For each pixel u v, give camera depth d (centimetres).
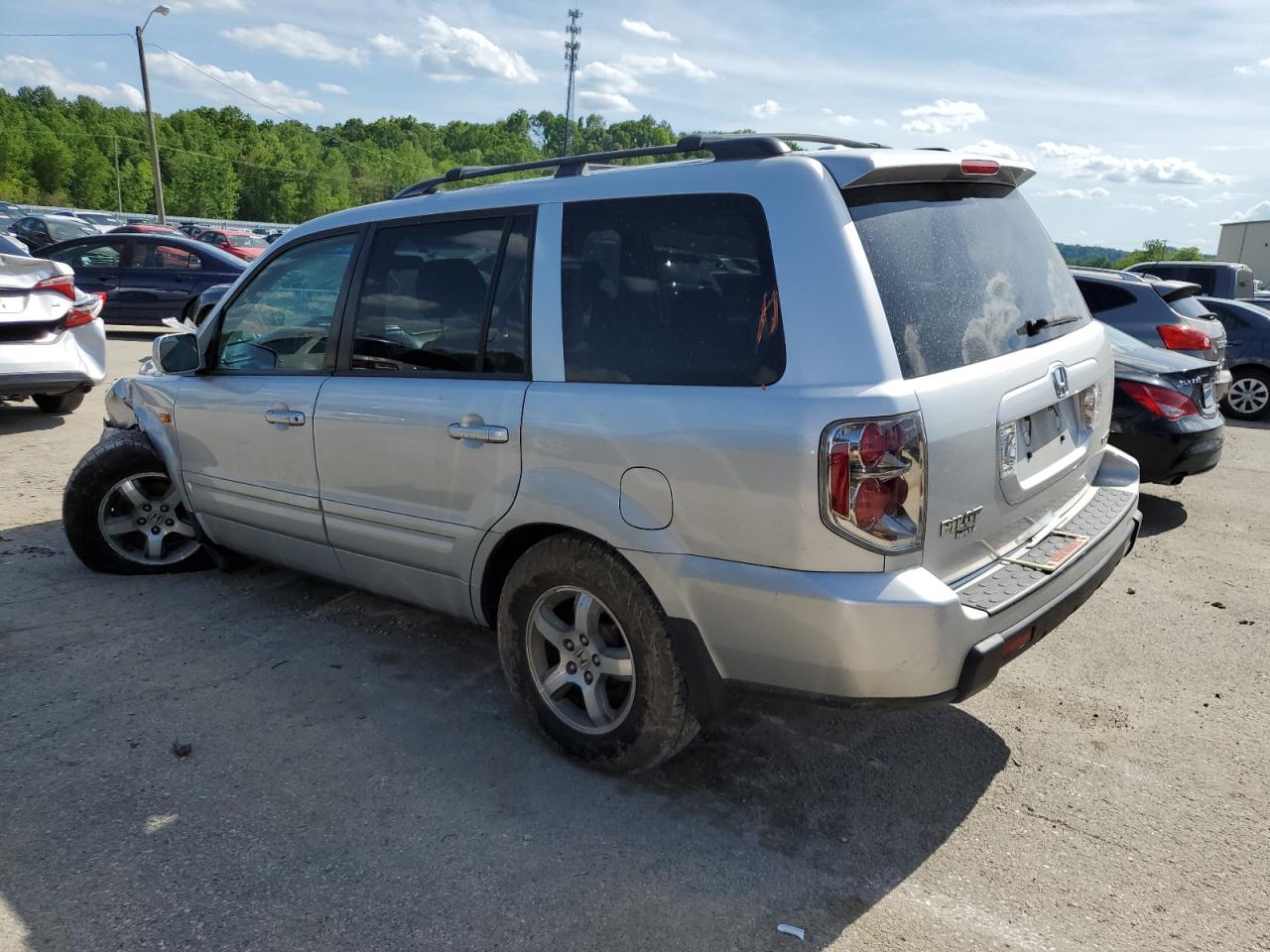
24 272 770
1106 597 489
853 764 323
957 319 273
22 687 369
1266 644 430
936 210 286
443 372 333
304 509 390
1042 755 332
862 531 243
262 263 412
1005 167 308
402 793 302
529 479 302
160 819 286
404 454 340
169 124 13100
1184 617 462
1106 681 390
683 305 276
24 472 685
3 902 249
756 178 269
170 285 1437
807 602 248
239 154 12512
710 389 265
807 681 260
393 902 251
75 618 436
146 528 490
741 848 277
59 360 782
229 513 434
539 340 306
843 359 247
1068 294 346
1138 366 594
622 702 319
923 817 294
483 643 418
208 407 425
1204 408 604
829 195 258
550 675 320
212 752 325
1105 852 278
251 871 263
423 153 15100
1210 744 340
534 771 316
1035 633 272
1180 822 293
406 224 354
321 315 380
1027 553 293
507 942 238
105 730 338
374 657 402
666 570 272
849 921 247
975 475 265
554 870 266
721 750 331
